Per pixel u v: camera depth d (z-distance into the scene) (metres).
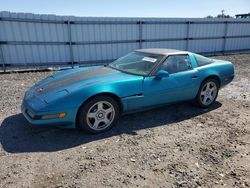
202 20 14.91
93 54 11.99
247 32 17.23
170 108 5.40
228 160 3.38
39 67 10.88
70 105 3.69
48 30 10.68
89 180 2.89
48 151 3.53
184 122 4.69
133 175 3.00
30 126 4.33
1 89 7.07
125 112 4.33
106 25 11.91
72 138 3.93
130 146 3.71
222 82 5.50
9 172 3.01
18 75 9.47
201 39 15.32
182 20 14.15
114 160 3.32
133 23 12.59
